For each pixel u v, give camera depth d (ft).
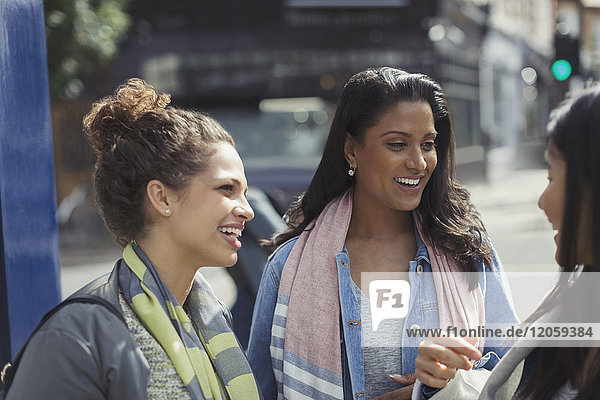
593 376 4.59
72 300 4.86
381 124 6.30
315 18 57.31
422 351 5.57
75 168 48.55
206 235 5.20
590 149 4.44
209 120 5.41
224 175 5.23
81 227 40.22
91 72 43.91
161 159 5.08
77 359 4.56
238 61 57.88
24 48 7.22
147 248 5.27
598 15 46.85
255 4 57.11
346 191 6.91
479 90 69.56
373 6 56.24
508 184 58.75
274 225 13.01
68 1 38.81
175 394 4.86
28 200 7.20
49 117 7.85
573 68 30.55
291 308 6.60
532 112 87.30
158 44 56.80
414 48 56.65
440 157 6.72
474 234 6.64
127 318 5.00
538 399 4.83
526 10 96.12
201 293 5.70
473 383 5.70
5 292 6.62
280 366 6.69
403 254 6.73
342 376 6.45
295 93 58.49
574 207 4.53
